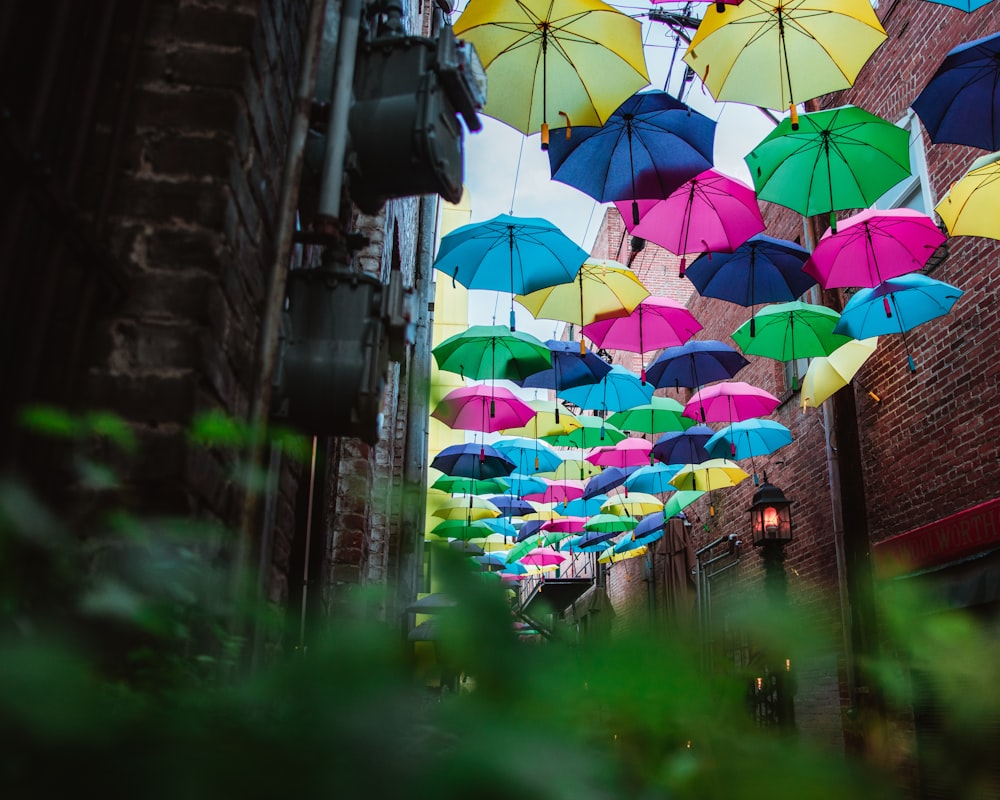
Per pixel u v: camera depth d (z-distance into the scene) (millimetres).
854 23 5973
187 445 1985
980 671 597
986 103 6055
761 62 6215
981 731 582
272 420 2629
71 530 1824
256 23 2377
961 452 7910
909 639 625
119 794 421
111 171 2115
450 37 2879
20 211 1578
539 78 5875
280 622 950
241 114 2316
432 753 484
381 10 3115
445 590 560
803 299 10883
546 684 523
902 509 8812
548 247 8016
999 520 6867
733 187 7871
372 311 2748
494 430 10898
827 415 9742
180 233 2174
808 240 10398
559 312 9344
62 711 408
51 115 1861
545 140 5641
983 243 7676
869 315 7898
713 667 544
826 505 10594
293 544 4113
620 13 5688
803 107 10766
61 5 1762
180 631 1470
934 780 594
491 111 5945
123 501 1909
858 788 500
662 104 6672
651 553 17391
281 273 2477
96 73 1998
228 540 2223
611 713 523
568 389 11078
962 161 8039
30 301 1685
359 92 2865
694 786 497
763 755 508
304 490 4219
